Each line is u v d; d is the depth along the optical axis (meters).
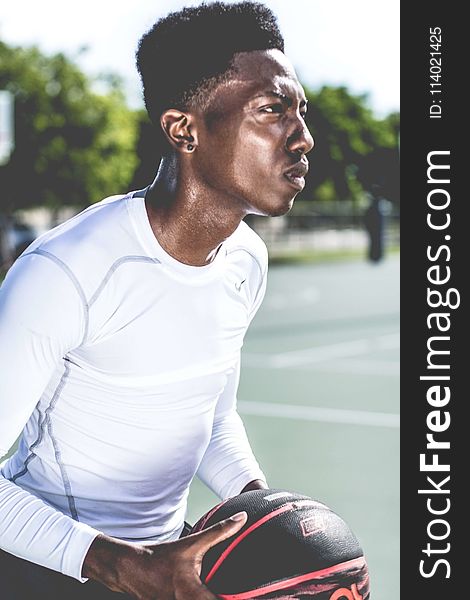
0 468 2.13
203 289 1.93
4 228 21.72
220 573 1.75
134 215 1.88
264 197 1.83
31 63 32.75
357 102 23.31
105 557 1.74
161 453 1.98
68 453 1.94
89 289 1.81
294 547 1.78
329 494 6.24
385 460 7.14
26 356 1.78
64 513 1.98
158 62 1.85
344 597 1.80
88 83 33.41
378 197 19.39
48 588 1.94
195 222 1.87
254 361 12.66
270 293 22.17
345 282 24.52
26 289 1.79
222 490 2.25
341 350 13.68
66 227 1.88
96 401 1.91
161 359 1.90
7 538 1.80
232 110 1.80
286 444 7.73
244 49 1.80
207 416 2.03
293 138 1.82
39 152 33.25
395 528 5.54
